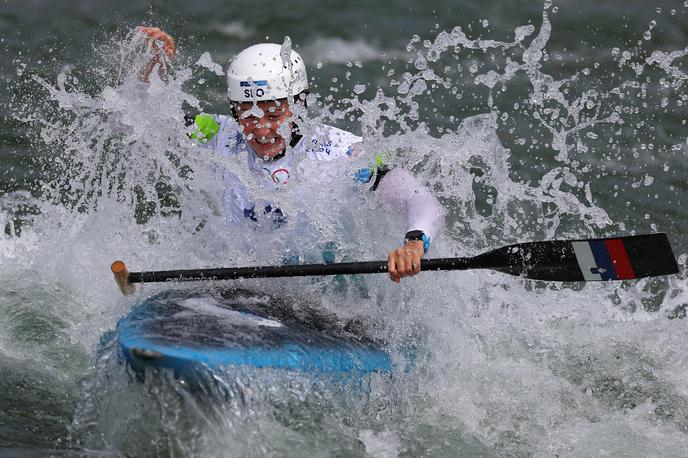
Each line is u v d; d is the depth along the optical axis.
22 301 19.09
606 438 16.02
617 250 16.61
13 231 21.61
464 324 18.48
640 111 28.59
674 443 15.91
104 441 14.75
